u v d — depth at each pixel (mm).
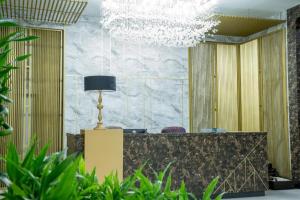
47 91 8172
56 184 1081
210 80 9922
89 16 9086
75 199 1105
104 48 9164
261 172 6758
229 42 10141
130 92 9359
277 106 8797
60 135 8227
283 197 6770
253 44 9680
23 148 7832
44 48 8172
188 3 6848
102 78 5508
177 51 9766
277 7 8609
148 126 9453
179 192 1631
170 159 6168
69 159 1123
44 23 8320
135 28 7617
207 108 9852
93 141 5355
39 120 8070
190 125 9680
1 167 4391
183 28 7441
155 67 9578
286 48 8641
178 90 9719
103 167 5352
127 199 1477
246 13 9055
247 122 9844
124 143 5926
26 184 1134
